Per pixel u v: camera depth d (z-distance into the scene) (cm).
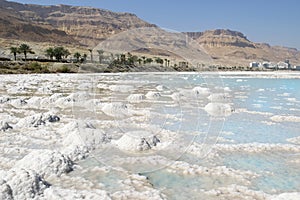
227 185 611
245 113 1364
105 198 536
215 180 633
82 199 530
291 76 4606
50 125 1066
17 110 1380
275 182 630
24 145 837
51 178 620
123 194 559
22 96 1842
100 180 619
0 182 523
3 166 676
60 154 683
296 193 535
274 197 550
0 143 849
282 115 1325
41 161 653
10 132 971
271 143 895
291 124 1155
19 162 666
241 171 681
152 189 584
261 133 1013
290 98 1934
